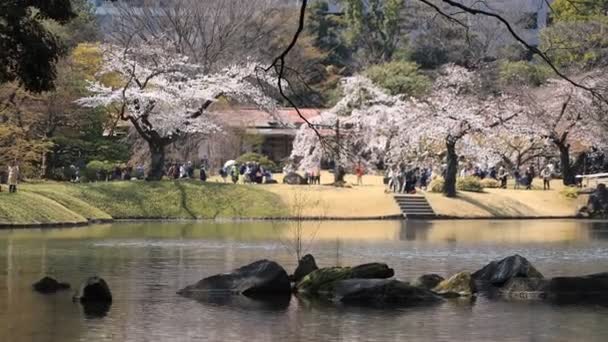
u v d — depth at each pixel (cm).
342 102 8638
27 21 3150
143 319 2553
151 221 6812
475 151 8400
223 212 7156
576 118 8300
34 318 2544
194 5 8338
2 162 6556
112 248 4484
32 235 5253
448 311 2730
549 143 8738
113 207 6988
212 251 4366
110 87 7688
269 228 6062
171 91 7556
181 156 9112
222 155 9119
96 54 7925
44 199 6350
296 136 8469
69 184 7219
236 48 8619
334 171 8744
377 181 8562
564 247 4772
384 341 2319
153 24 8544
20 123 7062
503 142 8675
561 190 8044
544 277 3331
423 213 7394
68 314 2608
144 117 7519
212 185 7462
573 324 2547
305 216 7156
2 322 2486
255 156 9275
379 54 11212
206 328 2448
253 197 7338
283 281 3014
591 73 7894
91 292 2830
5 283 3195
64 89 7444
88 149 8144
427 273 3588
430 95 8444
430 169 8531
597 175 8669
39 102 7419
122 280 3303
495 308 2781
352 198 7506
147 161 8656
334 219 7156
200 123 7712
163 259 3988
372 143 8275
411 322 2553
